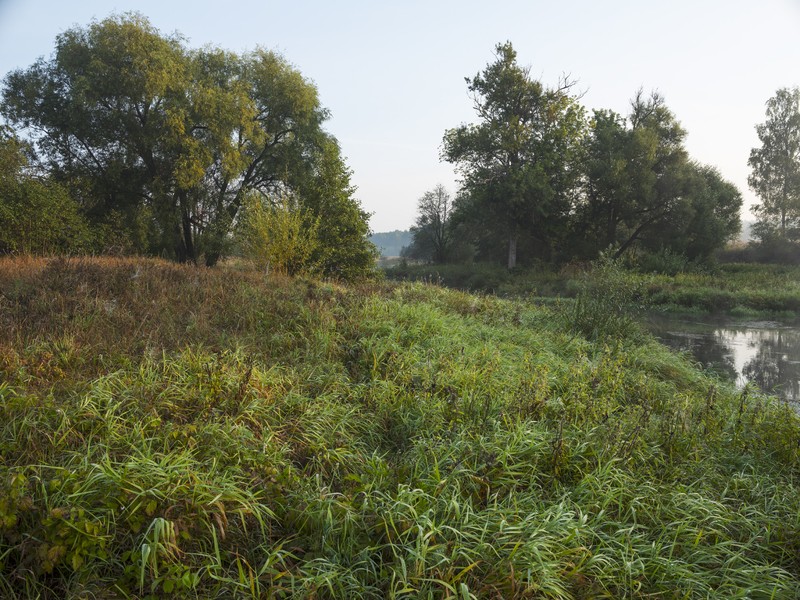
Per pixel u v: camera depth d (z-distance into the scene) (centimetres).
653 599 362
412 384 677
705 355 1393
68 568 324
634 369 967
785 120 5594
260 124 3083
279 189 3209
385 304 1096
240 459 433
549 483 475
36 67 2727
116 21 2605
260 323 862
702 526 439
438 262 6009
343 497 409
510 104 4122
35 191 1820
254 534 379
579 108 3984
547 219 4209
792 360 1325
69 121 2636
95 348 640
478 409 604
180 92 2638
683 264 3709
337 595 333
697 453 561
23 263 1159
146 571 324
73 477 358
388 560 371
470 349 884
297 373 678
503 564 349
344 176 1872
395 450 552
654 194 4012
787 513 471
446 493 423
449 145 4219
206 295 982
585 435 557
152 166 2784
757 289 2691
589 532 395
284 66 3145
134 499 348
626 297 1386
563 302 1616
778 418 644
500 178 4128
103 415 470
